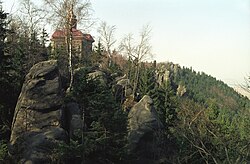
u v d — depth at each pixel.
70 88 38.34
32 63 46.81
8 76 36.84
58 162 29.19
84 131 31.38
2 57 36.09
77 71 41.25
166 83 54.94
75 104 35.56
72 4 44.53
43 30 61.38
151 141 40.50
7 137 34.53
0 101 36.50
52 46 62.12
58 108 33.78
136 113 42.69
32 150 30.05
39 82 33.94
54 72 35.03
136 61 71.12
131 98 57.88
